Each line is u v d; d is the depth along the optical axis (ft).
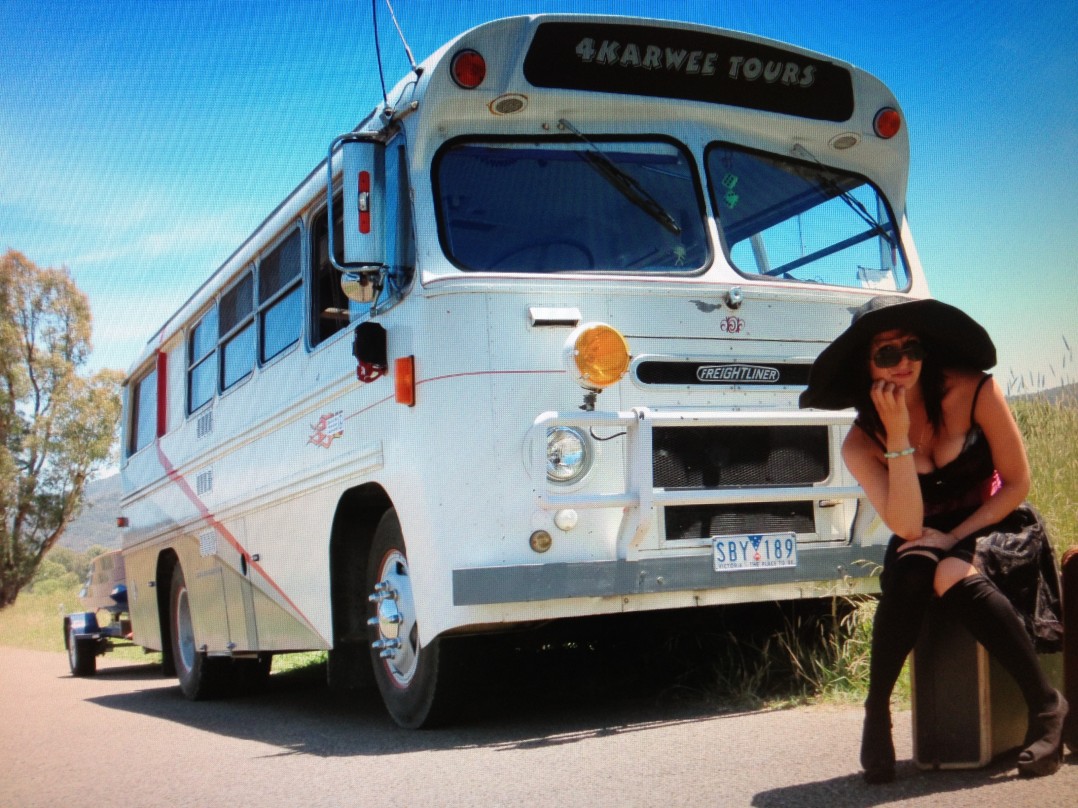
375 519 22.47
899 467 12.05
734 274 19.67
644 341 18.53
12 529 156.66
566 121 19.44
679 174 19.95
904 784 11.98
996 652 11.78
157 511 37.58
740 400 19.01
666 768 14.07
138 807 15.29
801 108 21.09
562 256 18.78
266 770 17.12
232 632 29.43
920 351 11.88
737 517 18.66
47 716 30.73
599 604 17.75
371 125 20.30
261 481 26.71
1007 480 12.26
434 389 17.89
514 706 21.04
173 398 36.32
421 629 18.12
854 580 19.38
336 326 22.27
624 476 18.26
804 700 18.31
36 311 152.66
